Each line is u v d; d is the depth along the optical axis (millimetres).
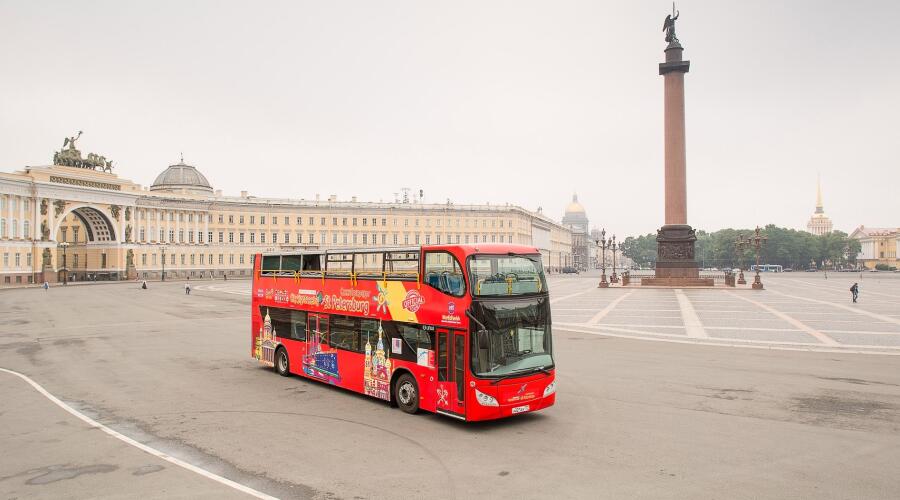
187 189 139500
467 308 14664
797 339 29391
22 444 13664
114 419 15820
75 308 53281
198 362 25000
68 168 108062
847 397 17531
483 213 158750
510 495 10539
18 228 99375
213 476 11562
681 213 78375
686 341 29516
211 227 133625
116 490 10883
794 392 18234
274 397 18469
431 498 10422
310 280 20656
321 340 19953
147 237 122812
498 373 14578
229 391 19344
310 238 143125
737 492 10578
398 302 16812
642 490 10703
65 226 128000
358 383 18250
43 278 102500
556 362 23844
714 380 20156
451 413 14945
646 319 39500
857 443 13219
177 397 18453
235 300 63469
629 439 13734
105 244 117812
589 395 18156
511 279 15406
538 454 12773
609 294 66625
